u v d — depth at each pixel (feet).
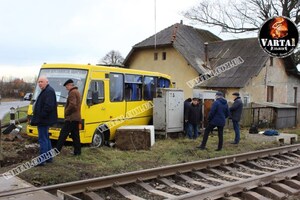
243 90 97.30
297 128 80.94
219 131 42.34
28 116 42.65
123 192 24.47
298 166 33.19
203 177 30.14
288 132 69.26
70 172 27.81
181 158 36.96
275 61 111.55
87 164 31.45
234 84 95.91
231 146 46.11
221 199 24.13
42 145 29.53
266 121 77.20
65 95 40.63
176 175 29.40
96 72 42.29
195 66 100.73
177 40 107.96
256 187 26.68
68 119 33.12
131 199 23.52
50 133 39.50
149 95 52.85
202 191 23.36
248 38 113.09
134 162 33.88
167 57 108.58
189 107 52.16
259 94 104.01
